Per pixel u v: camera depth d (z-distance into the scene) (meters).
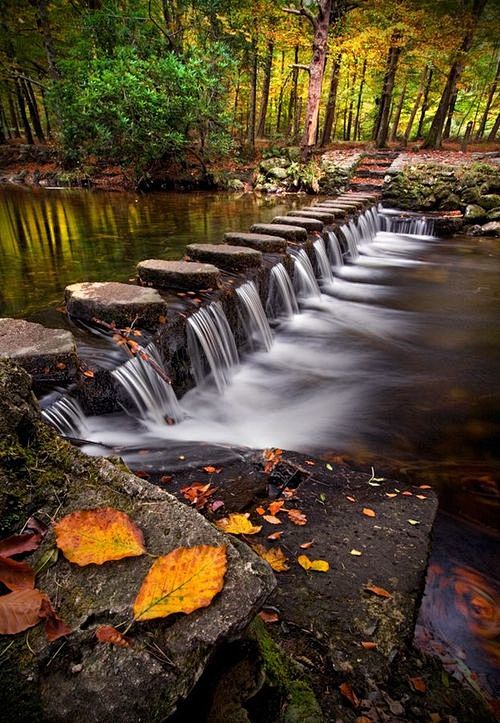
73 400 2.49
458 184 13.11
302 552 2.04
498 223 11.75
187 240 7.12
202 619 0.93
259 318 5.15
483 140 27.00
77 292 3.54
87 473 1.30
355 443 3.53
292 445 3.47
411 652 1.64
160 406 3.22
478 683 1.63
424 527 2.34
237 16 17.62
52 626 0.89
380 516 2.39
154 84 14.22
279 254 6.16
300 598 1.77
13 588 0.95
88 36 16.75
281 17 17.80
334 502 2.48
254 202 12.45
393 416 4.00
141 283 4.43
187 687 0.83
